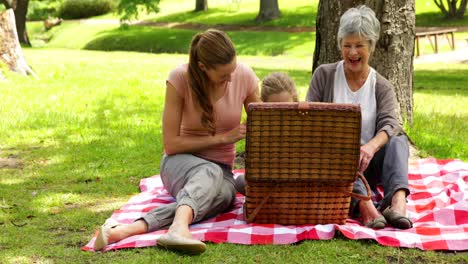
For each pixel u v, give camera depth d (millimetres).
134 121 8344
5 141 7266
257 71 16859
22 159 6465
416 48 24844
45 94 10766
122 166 6148
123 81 12844
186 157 4367
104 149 6848
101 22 41531
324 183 4066
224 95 4438
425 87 14133
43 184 5539
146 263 3578
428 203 4750
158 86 12039
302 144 3973
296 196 4094
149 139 7328
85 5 45219
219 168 4254
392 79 6535
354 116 3934
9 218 4555
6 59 12562
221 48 4090
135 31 35844
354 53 4461
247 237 3916
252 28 33500
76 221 4473
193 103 4363
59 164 6242
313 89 4789
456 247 3787
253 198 4129
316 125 3941
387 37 6465
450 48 24406
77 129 7859
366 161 4273
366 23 4418
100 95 10773
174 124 4398
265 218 4172
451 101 11453
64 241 4059
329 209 4137
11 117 8508
